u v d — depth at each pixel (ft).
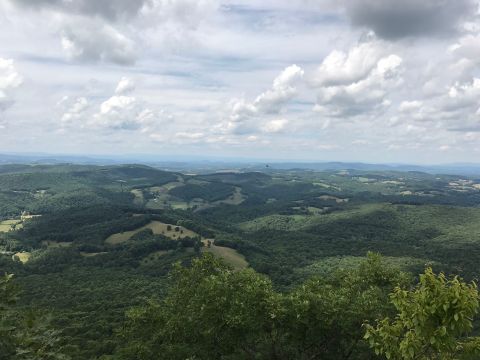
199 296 116.47
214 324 109.70
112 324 300.40
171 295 140.36
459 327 44.83
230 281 118.42
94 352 220.23
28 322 70.74
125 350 120.06
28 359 65.77
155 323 129.80
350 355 118.93
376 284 127.03
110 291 461.37
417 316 46.44
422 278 48.14
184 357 111.34
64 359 69.31
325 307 105.29
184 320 118.42
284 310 102.37
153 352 115.34
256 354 117.39
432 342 44.96
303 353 118.32
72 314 347.36
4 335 65.77
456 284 45.57
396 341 49.80
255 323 104.12
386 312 106.01
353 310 105.19
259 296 108.68
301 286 118.52
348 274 137.49
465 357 47.34
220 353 114.32
